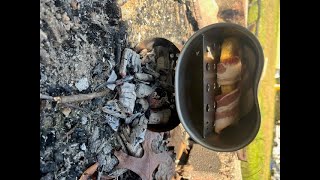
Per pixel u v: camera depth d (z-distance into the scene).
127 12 0.22
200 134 0.22
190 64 0.23
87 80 0.20
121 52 0.22
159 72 0.24
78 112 0.19
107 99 0.21
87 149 0.20
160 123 0.24
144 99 0.23
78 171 0.19
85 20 0.20
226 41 0.23
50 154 0.18
